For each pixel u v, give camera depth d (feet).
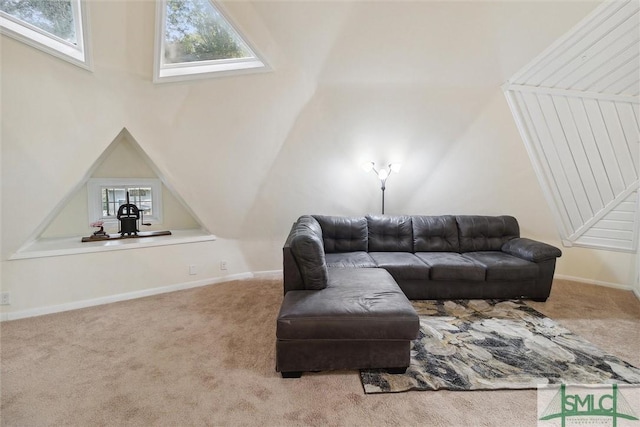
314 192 12.41
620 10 7.56
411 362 6.31
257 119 10.07
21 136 7.59
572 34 8.33
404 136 11.73
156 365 6.22
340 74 9.96
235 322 8.21
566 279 12.03
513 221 11.63
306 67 9.69
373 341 5.85
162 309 9.04
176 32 8.48
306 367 5.82
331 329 5.72
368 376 5.85
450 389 5.50
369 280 7.63
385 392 5.42
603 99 9.62
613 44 8.33
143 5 7.41
